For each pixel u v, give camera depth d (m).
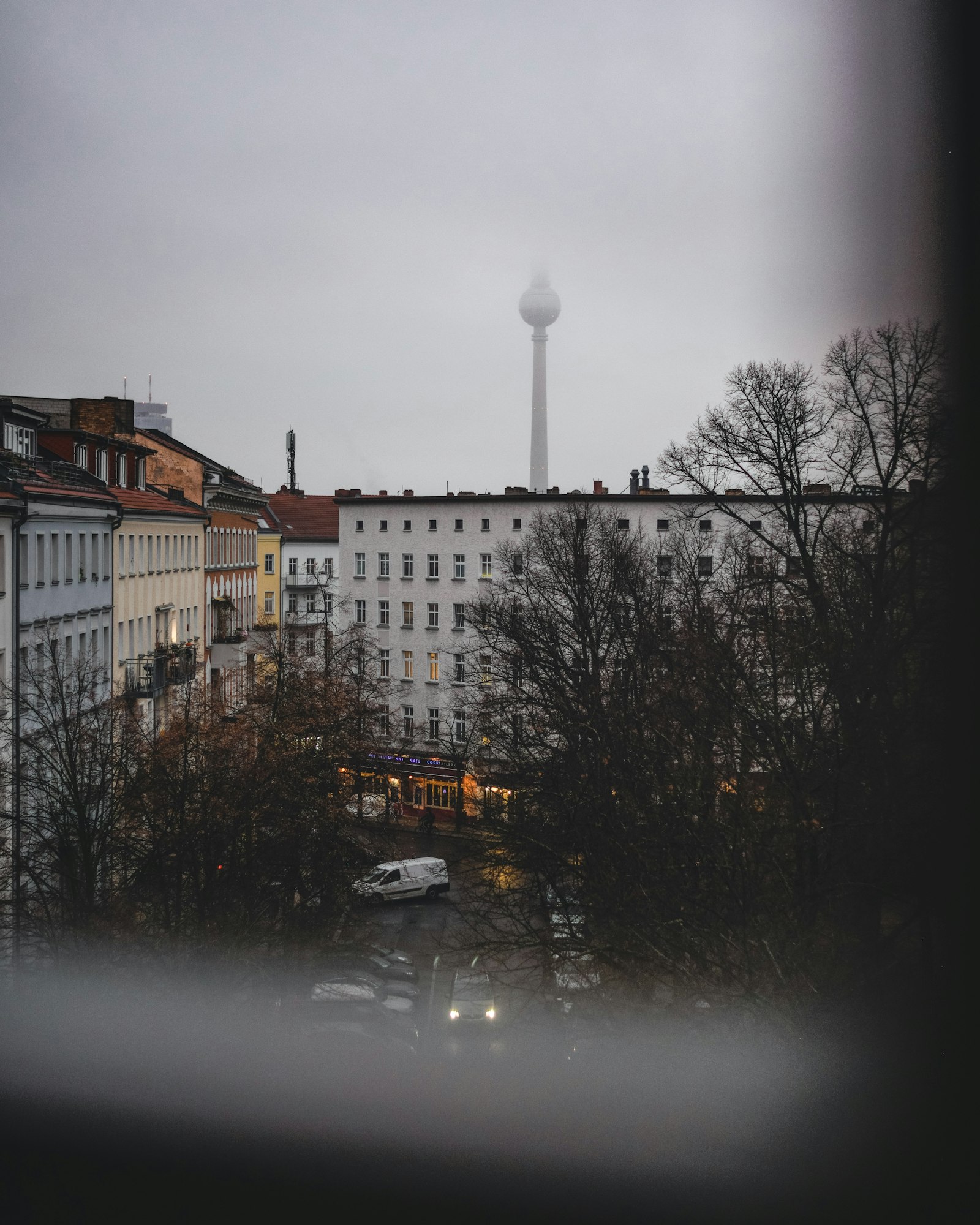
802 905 18.30
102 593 44.94
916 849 18.91
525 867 26.72
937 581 22.09
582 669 36.50
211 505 66.62
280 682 37.84
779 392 31.23
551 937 23.11
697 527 48.62
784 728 21.36
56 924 27.52
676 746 23.53
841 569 28.34
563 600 45.72
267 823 31.92
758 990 17.75
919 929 19.27
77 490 42.41
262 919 30.83
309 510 105.44
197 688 40.00
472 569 69.25
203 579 63.81
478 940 26.62
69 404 58.00
